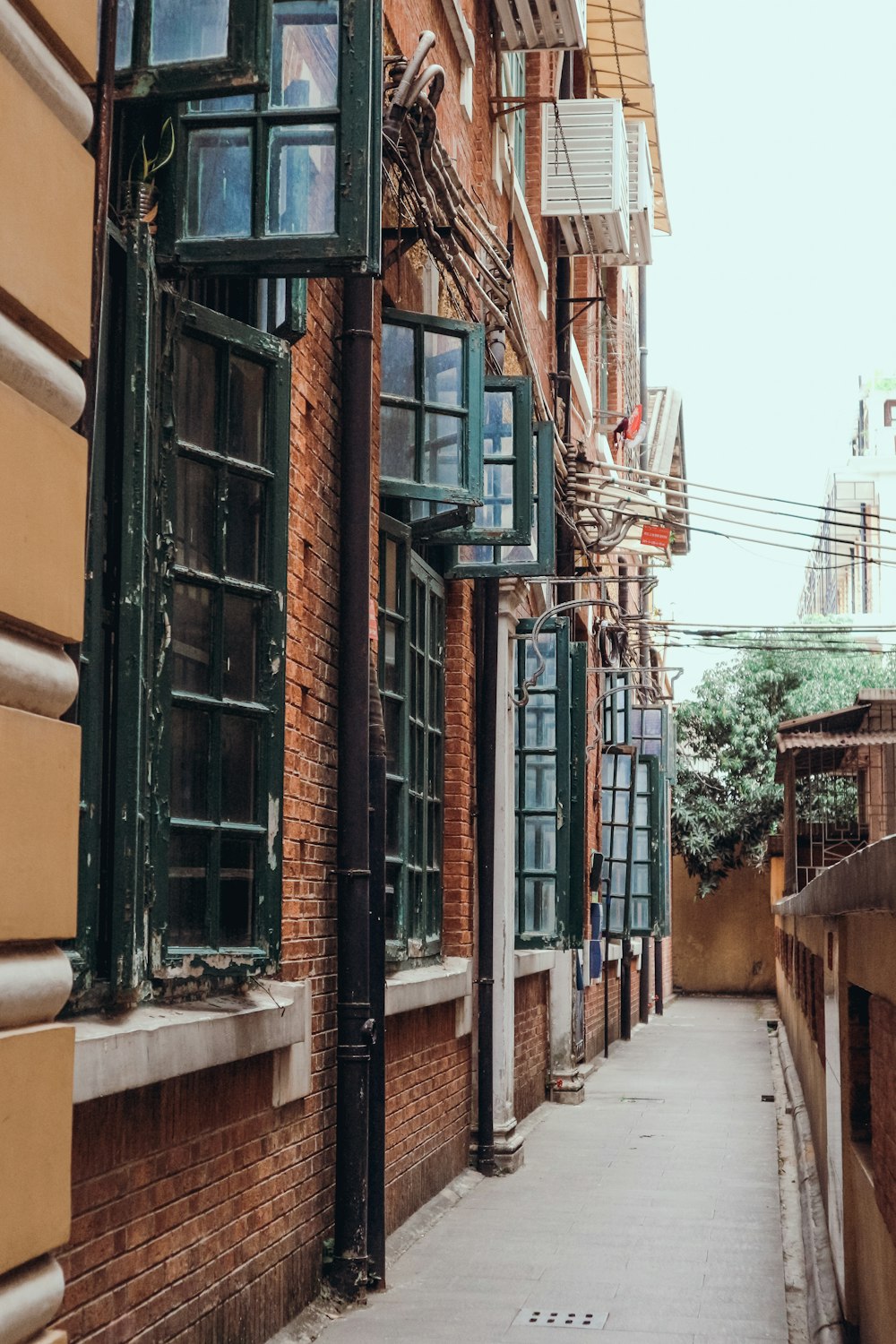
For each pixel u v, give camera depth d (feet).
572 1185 37.01
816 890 24.40
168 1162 17.88
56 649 9.66
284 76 18.03
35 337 9.39
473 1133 39.06
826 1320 22.34
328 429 25.86
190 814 18.35
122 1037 15.56
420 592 34.40
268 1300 21.63
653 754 86.63
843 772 77.05
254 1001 20.44
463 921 38.47
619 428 72.02
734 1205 34.19
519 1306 24.79
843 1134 22.62
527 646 45.19
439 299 34.17
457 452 29.50
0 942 8.61
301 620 24.04
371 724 25.98
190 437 18.56
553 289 58.80
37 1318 9.07
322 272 18.02
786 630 66.85
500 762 40.04
